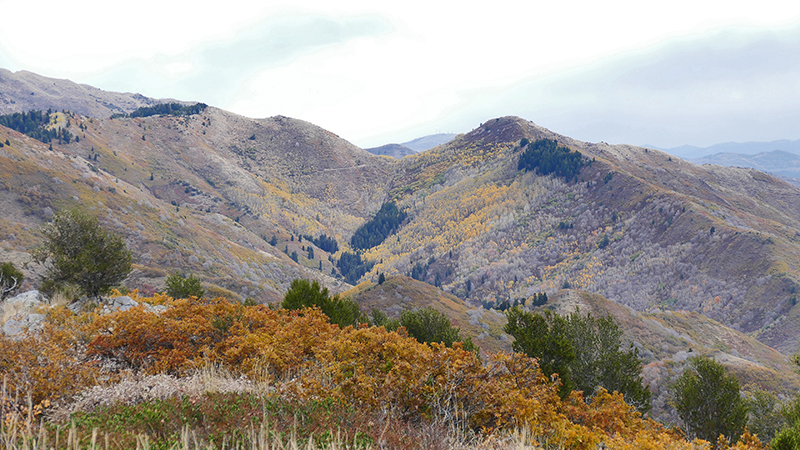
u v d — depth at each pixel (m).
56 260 16.44
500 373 9.05
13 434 3.97
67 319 9.71
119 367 8.20
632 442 9.10
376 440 4.78
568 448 7.80
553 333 16.48
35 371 6.06
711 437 21.84
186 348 8.93
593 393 21.14
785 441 11.41
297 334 10.46
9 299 14.08
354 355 8.42
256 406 5.34
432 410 7.11
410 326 25.50
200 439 4.19
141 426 4.50
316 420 5.02
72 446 3.92
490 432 7.00
